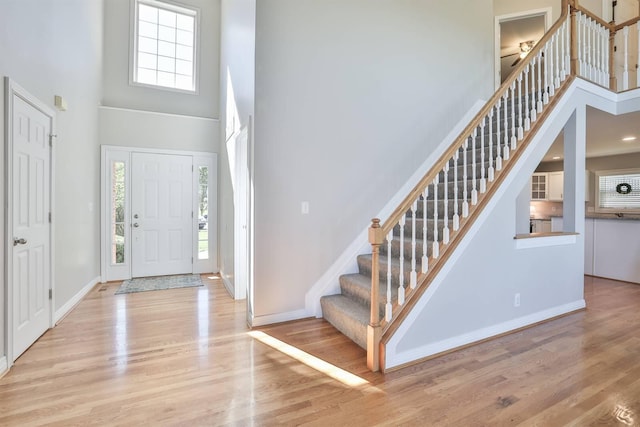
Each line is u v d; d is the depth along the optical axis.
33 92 2.56
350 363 2.29
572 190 3.46
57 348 2.50
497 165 2.88
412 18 3.79
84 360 2.31
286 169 3.04
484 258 2.69
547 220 7.01
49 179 2.87
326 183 3.25
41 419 1.66
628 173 6.21
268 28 2.92
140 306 3.56
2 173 2.12
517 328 2.90
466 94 4.18
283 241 3.05
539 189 7.22
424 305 2.37
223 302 3.73
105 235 4.62
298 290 3.13
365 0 3.47
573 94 3.43
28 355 2.38
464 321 2.57
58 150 3.10
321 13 3.20
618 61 4.87
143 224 4.89
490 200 2.73
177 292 4.15
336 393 1.92
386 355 2.18
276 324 3.01
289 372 2.16
